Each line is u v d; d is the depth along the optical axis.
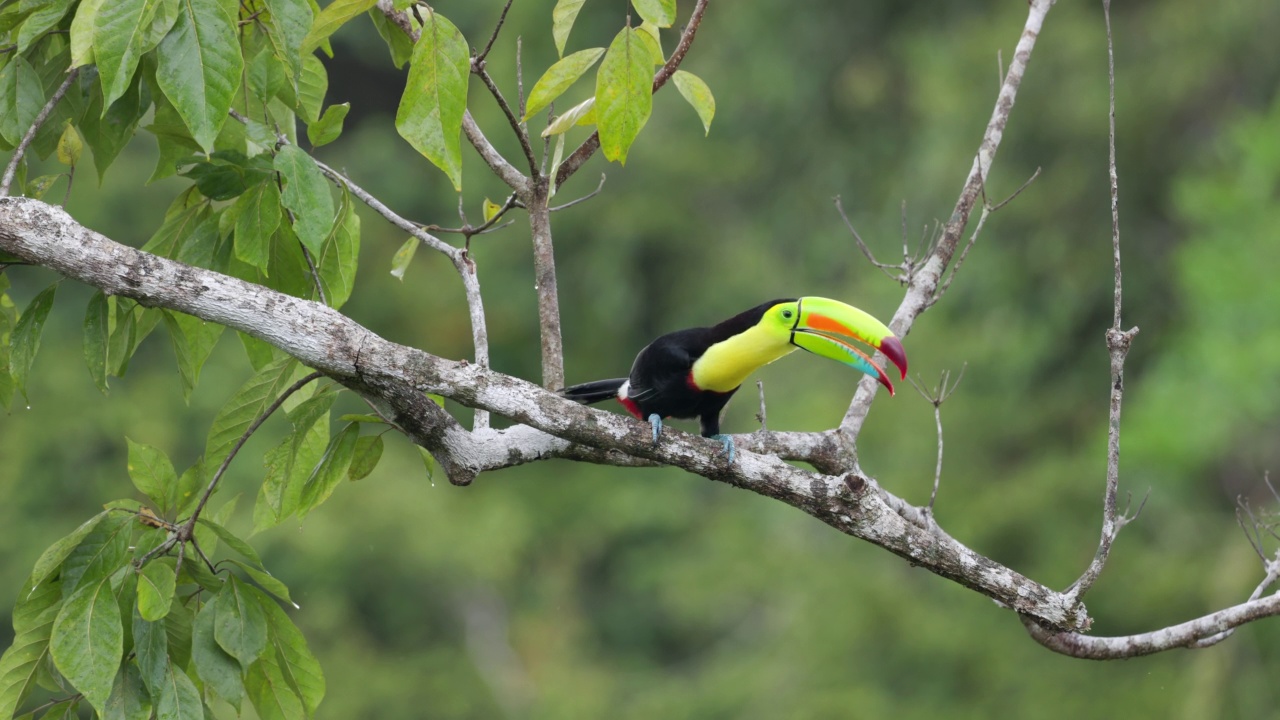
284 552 19.89
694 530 21.95
